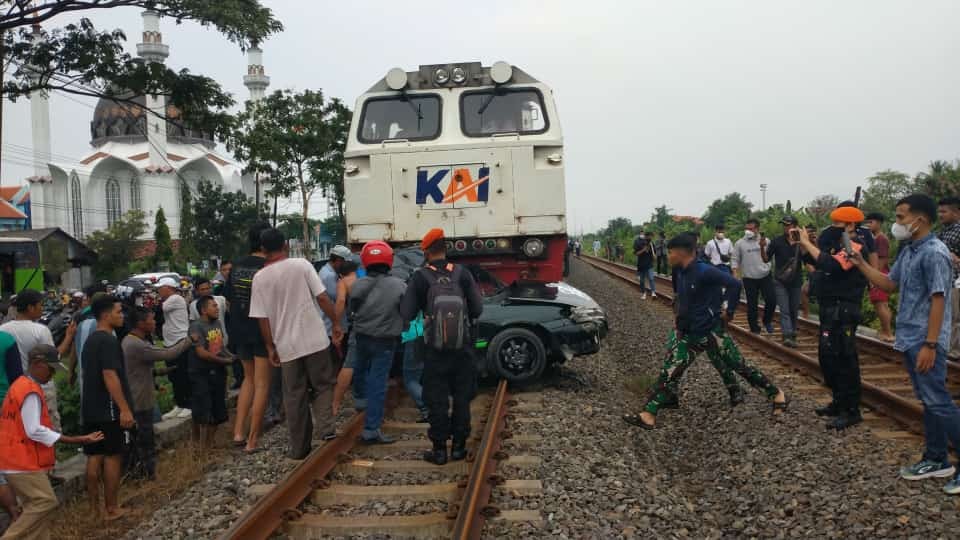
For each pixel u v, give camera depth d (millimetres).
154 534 5262
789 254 11195
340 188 33375
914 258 5352
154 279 34469
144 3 16203
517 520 5023
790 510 5223
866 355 10555
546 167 10086
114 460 6105
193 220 71000
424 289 6195
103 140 103062
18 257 26703
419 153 10117
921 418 6844
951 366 8703
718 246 13945
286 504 5309
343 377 7258
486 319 8922
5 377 6152
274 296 6551
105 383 6035
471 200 10047
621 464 6277
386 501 5566
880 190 44438
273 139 30938
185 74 18719
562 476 5824
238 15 16359
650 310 18344
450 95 10578
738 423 7344
